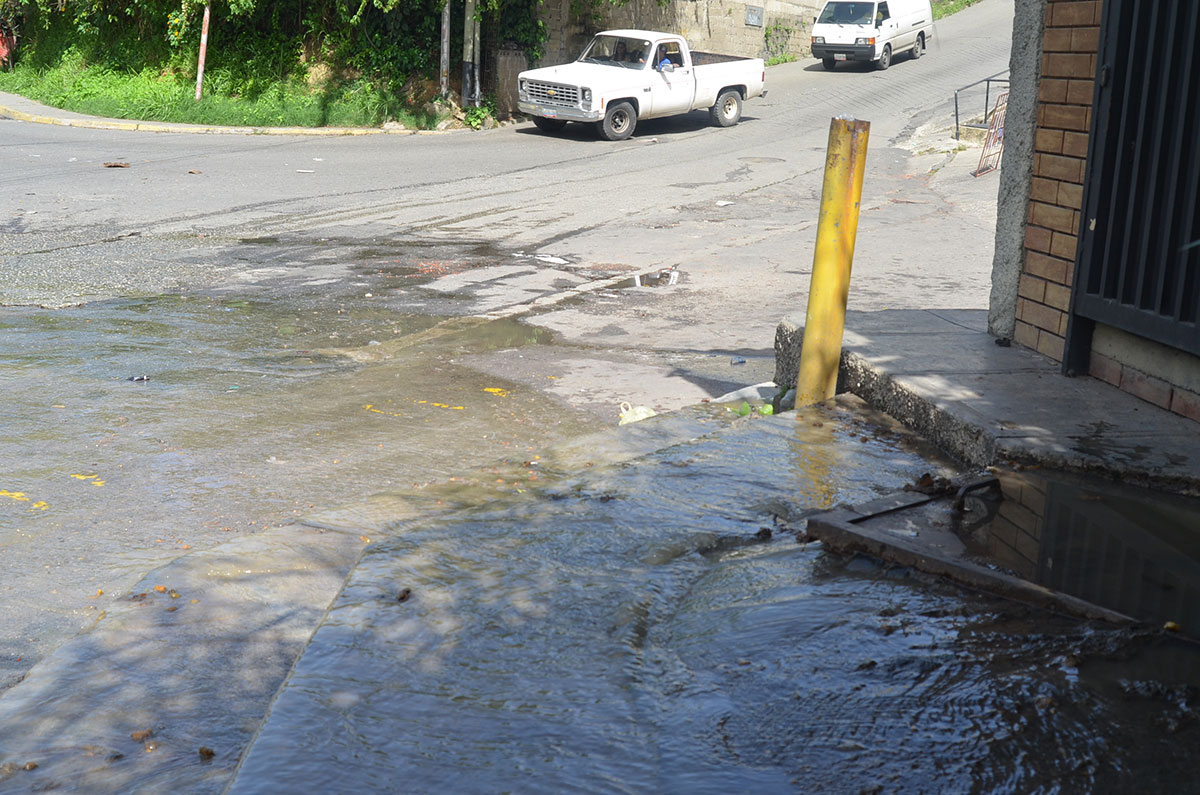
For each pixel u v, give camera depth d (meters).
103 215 13.03
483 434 6.05
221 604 3.35
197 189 15.05
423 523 3.56
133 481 5.20
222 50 25.08
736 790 1.99
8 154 17.42
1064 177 5.10
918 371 5.00
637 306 9.50
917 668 2.50
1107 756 2.12
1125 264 4.54
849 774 2.05
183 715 2.71
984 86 27.52
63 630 3.72
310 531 3.96
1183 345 4.19
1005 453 4.04
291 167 17.33
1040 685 2.41
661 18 28.42
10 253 10.85
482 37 24.16
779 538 3.47
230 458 5.55
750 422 4.82
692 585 3.06
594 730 2.20
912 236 13.07
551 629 2.70
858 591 3.00
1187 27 4.14
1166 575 3.08
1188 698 2.34
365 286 9.98
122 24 26.94
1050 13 5.19
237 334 8.18
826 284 5.08
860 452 4.38
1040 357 5.30
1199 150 4.09
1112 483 3.84
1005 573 3.00
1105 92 4.63
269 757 2.05
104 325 8.28
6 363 7.18
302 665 2.46
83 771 2.45
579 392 6.95
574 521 3.55
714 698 2.36
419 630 2.67
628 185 16.50
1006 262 5.58
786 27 34.66
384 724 2.20
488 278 10.48
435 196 15.20
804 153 20.14
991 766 2.08
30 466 5.36
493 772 2.03
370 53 23.80
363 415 6.35
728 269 11.11
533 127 23.44
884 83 29.09
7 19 29.03
